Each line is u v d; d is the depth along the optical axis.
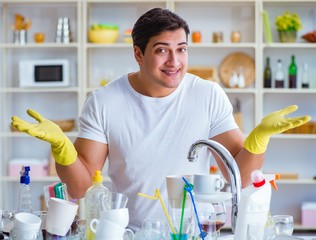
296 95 6.06
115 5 6.06
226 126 2.63
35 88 5.91
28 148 6.20
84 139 2.61
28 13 6.12
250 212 2.00
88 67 6.02
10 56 6.15
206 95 2.62
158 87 2.54
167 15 2.42
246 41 6.02
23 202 2.29
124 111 2.60
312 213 5.77
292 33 5.82
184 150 2.60
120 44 5.79
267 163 6.08
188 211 2.15
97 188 2.16
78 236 2.21
